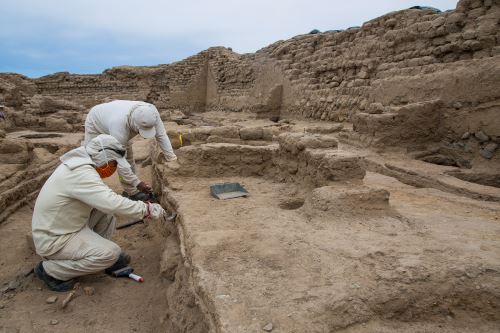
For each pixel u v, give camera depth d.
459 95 7.94
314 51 15.06
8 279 3.95
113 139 3.78
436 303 2.42
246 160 5.34
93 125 5.55
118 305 3.51
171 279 3.72
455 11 8.72
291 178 4.85
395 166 7.07
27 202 6.22
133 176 5.09
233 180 5.15
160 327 3.10
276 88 16.69
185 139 6.67
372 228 3.25
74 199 3.55
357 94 12.03
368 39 11.83
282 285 2.42
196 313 2.67
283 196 4.39
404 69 9.80
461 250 2.80
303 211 3.71
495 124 7.28
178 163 5.29
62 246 3.60
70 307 3.46
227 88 23.41
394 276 2.46
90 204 3.50
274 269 2.61
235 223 3.44
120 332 3.14
